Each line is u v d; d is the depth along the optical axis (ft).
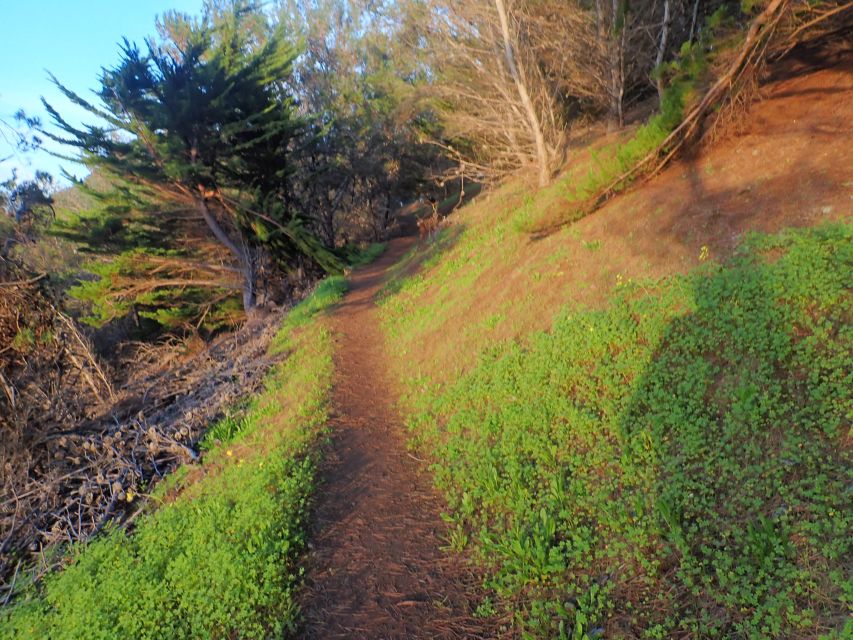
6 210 47.42
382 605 16.35
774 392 16.80
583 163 55.36
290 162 102.89
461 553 17.74
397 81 76.59
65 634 18.15
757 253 22.65
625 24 55.36
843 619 11.04
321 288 74.59
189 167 70.54
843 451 14.34
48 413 37.96
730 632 11.93
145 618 17.49
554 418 21.89
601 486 17.58
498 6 49.60
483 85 60.44
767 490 14.38
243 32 107.96
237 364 49.16
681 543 13.97
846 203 22.09
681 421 17.98
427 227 91.86
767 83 35.45
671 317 22.75
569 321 26.91
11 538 29.32
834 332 17.43
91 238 75.66
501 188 76.79
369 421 30.01
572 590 14.65
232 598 16.90
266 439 29.81
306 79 123.95
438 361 34.04
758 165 28.19
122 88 66.74
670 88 33.37
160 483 30.04
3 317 39.68
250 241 88.69
